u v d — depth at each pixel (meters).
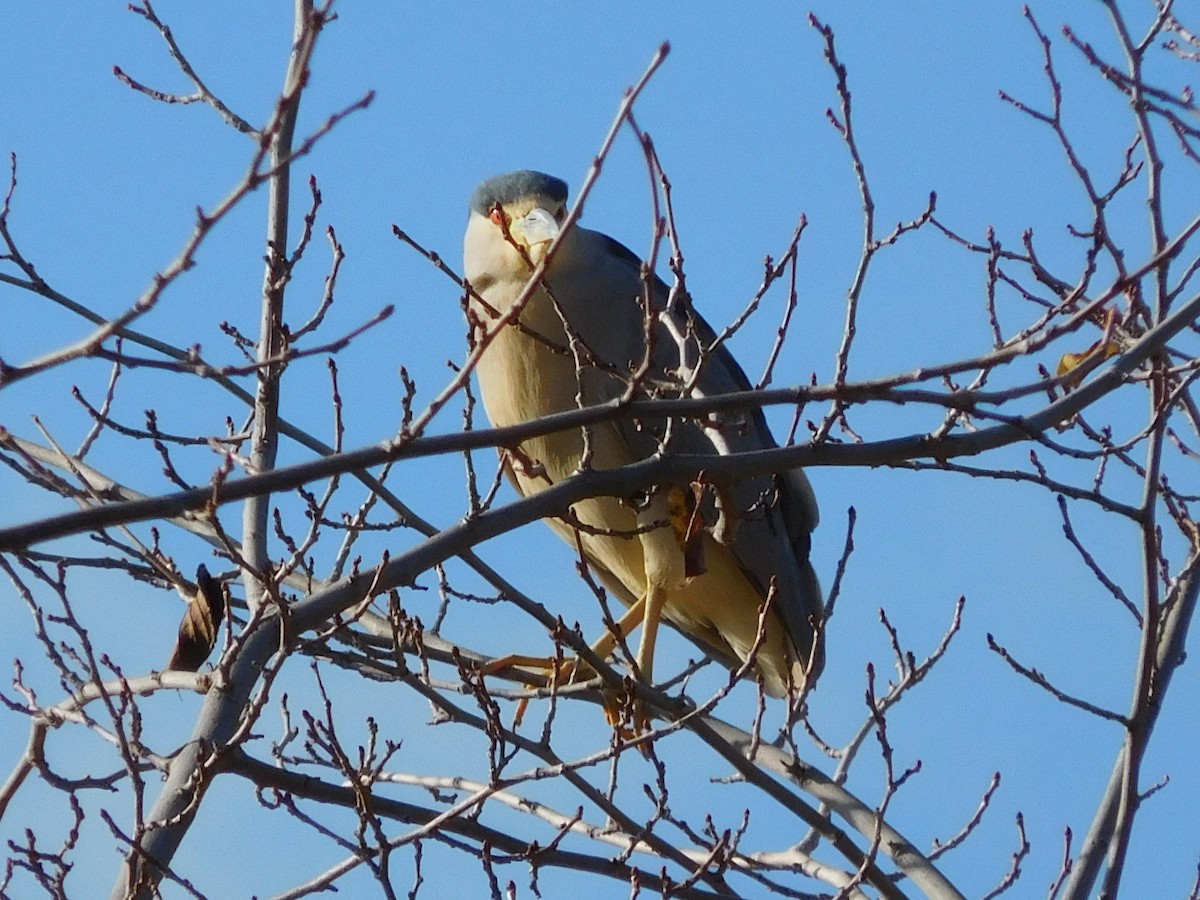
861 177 7.93
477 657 11.02
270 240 8.90
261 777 8.30
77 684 8.70
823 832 9.32
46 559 9.17
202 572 8.64
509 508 8.24
